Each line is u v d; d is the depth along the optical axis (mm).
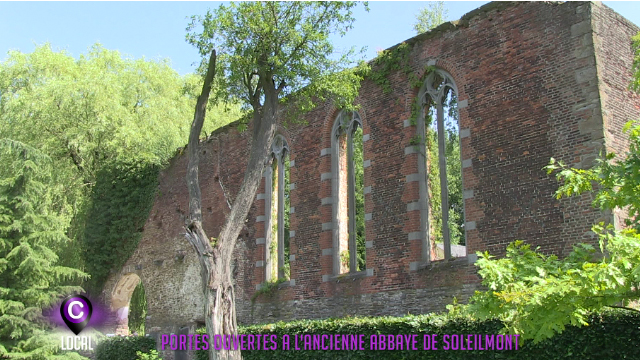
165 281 25578
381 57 19078
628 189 9211
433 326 13469
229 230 15164
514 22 16031
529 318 8648
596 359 10750
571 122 14477
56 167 27047
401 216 17688
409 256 17266
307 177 21125
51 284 19828
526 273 9227
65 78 26844
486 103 16234
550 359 11398
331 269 19734
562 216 14258
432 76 17859
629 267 7984
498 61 16172
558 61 14977
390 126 18516
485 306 8898
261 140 16203
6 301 17953
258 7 16344
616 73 14711
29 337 18031
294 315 20484
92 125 26844
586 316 10578
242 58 16422
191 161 16281
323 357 15773
